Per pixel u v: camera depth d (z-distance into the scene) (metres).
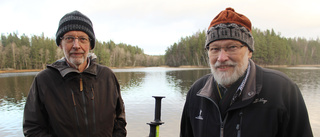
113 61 86.88
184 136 1.91
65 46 1.79
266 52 60.66
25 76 32.09
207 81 1.67
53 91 1.72
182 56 80.12
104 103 1.89
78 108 1.74
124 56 95.00
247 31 1.44
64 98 1.73
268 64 63.31
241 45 1.40
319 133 6.04
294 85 1.38
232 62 1.40
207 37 1.54
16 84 20.23
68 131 1.70
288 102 1.32
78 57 1.80
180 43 83.38
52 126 1.72
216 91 1.56
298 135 1.33
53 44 62.53
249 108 1.35
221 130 1.43
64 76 1.75
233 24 1.41
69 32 1.78
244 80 1.43
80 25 1.80
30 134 1.66
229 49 1.41
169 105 9.63
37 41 65.69
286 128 1.34
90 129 1.76
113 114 1.95
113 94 1.99
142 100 11.10
